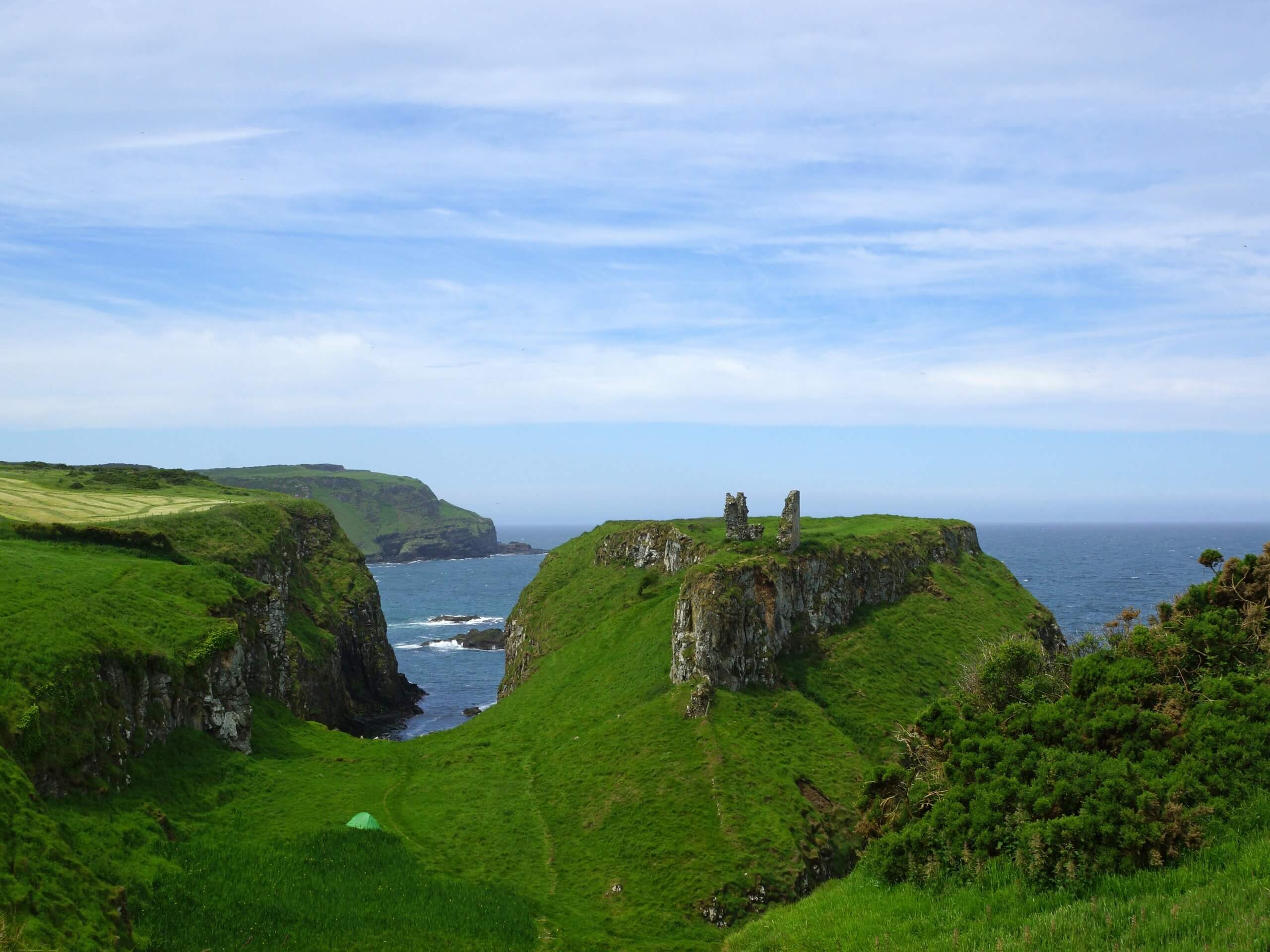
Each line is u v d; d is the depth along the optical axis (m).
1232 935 20.16
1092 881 25.69
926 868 30.20
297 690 83.69
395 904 41.44
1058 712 33.94
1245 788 27.06
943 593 93.00
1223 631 33.69
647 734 63.38
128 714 51.22
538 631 109.19
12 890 29.67
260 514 121.06
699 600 70.00
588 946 41.47
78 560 68.62
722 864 49.12
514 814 57.03
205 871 40.66
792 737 63.34
